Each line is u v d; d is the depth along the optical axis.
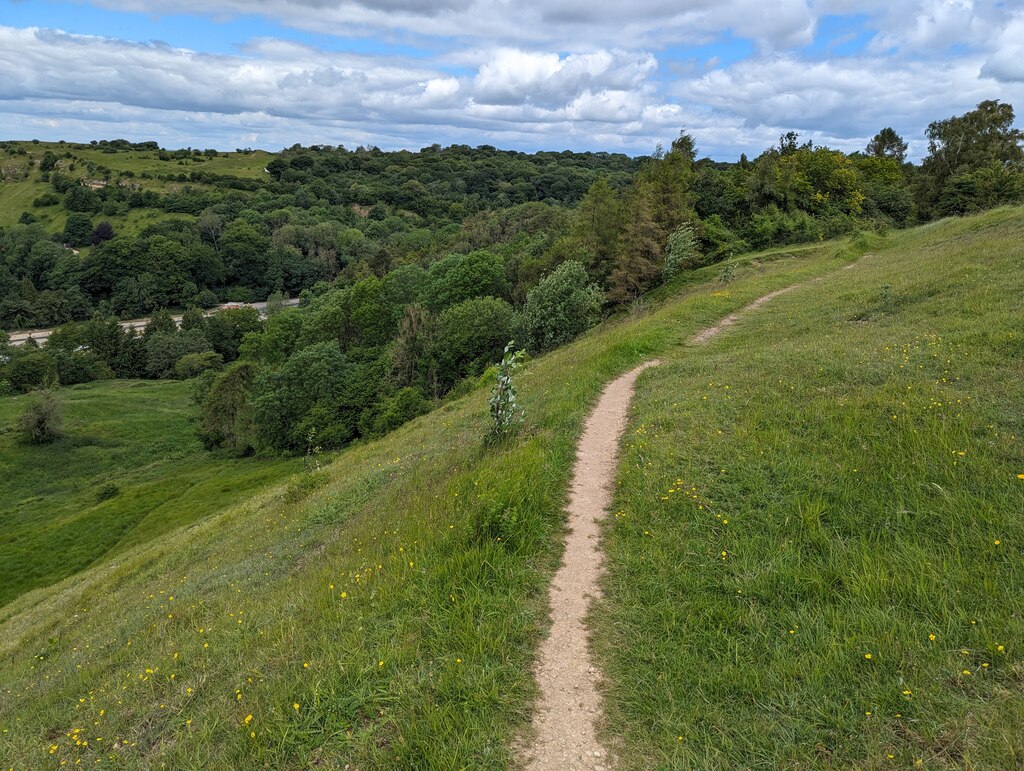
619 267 42.59
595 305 35.84
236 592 9.63
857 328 14.32
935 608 4.97
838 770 3.83
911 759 3.79
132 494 40.56
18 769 5.91
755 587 5.72
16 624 16.77
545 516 7.84
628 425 11.15
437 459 12.74
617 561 6.68
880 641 4.72
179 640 8.20
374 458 18.48
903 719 4.07
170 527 30.20
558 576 6.54
